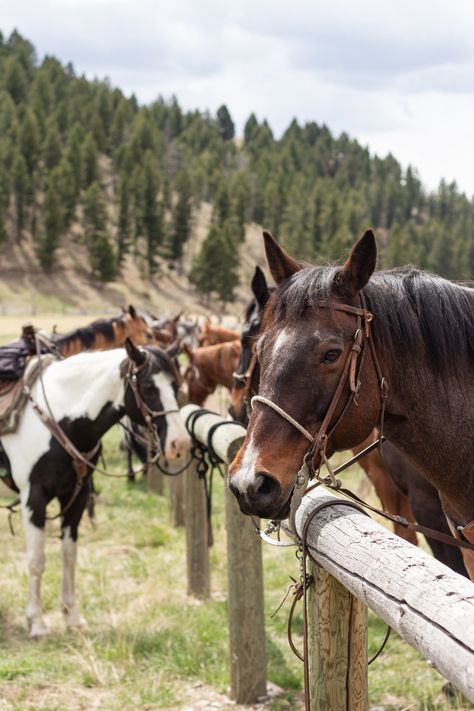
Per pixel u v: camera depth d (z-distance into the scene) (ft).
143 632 15.78
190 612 17.02
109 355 17.39
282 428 6.98
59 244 321.52
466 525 8.02
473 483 7.89
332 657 7.16
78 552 22.48
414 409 7.82
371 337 7.52
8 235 332.19
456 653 4.39
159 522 25.89
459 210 634.84
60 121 473.67
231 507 12.60
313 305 7.33
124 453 36.47
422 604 4.95
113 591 18.88
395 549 5.82
